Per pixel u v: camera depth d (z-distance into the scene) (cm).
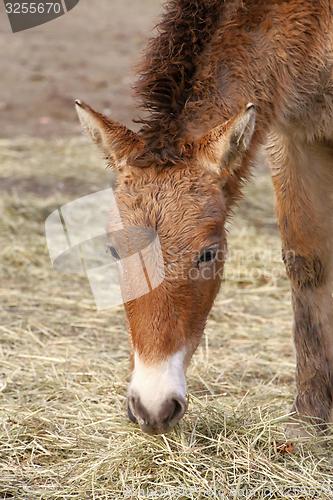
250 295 1208
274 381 955
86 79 2234
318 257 843
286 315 1148
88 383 912
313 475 727
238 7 753
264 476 723
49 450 781
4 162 1691
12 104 2056
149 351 652
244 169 732
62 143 1819
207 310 680
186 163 684
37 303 1159
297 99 771
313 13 764
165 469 724
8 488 723
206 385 900
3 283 1220
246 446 754
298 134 798
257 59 748
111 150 706
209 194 677
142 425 645
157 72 725
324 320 853
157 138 696
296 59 762
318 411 839
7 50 2439
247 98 739
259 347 1048
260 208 1502
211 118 719
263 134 754
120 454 742
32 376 933
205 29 742
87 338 1060
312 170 823
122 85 2200
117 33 2655
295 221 834
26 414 834
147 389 643
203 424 784
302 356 849
